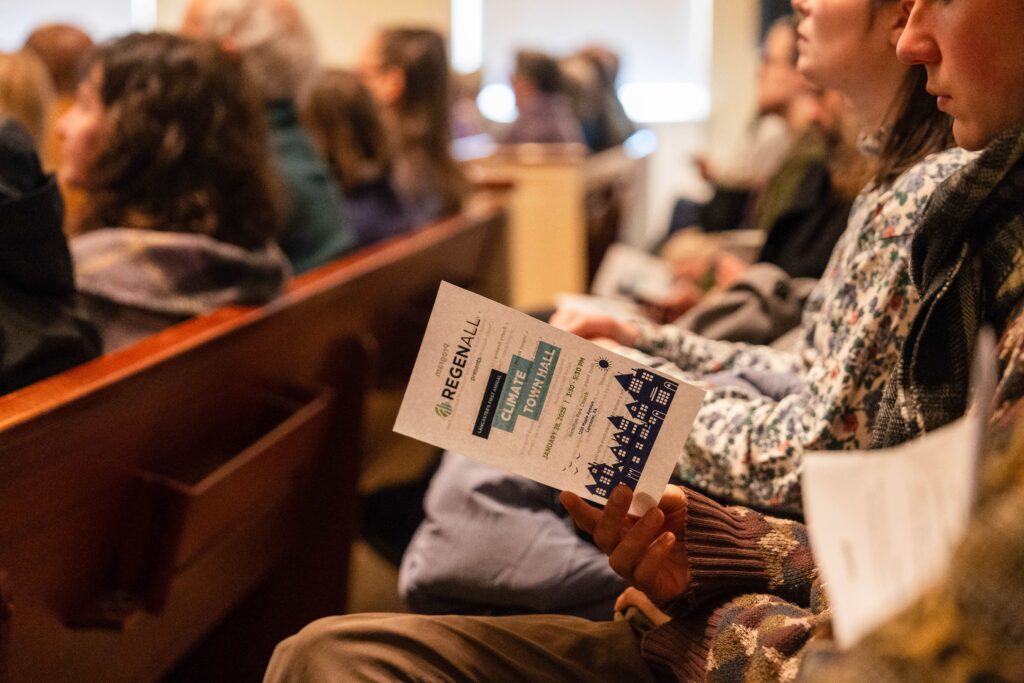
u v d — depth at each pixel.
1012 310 0.98
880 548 0.71
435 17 7.49
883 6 1.33
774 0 7.24
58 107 2.93
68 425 1.29
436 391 1.07
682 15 7.95
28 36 3.17
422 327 2.71
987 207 1.01
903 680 0.60
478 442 1.08
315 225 2.83
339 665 1.11
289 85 2.84
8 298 1.41
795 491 1.28
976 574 0.59
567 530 1.56
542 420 1.08
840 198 2.08
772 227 2.18
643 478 1.10
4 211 1.35
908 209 1.23
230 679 2.12
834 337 1.29
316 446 2.03
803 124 2.86
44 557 1.32
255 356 1.80
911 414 1.06
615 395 1.08
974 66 0.97
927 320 1.05
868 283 1.25
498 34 8.12
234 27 2.77
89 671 1.45
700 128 7.91
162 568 1.50
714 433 1.35
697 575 1.13
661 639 1.15
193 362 1.58
